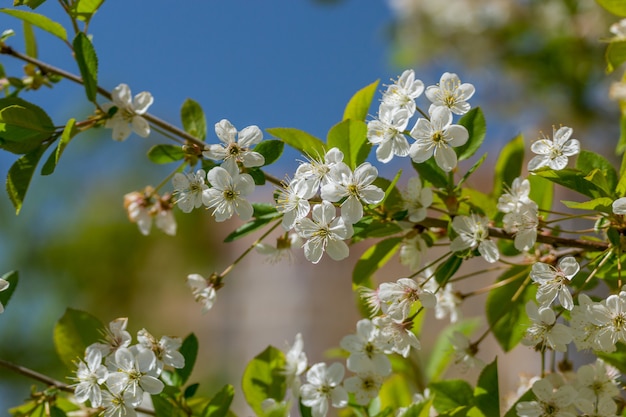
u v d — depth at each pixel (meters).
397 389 1.02
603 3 0.95
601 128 1.86
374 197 0.86
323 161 0.91
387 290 0.89
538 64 1.90
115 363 0.89
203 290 0.95
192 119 0.98
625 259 0.90
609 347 0.86
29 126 0.93
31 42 0.99
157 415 0.93
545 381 0.89
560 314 0.91
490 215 0.94
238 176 0.88
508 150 0.99
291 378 0.96
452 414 0.90
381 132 0.88
